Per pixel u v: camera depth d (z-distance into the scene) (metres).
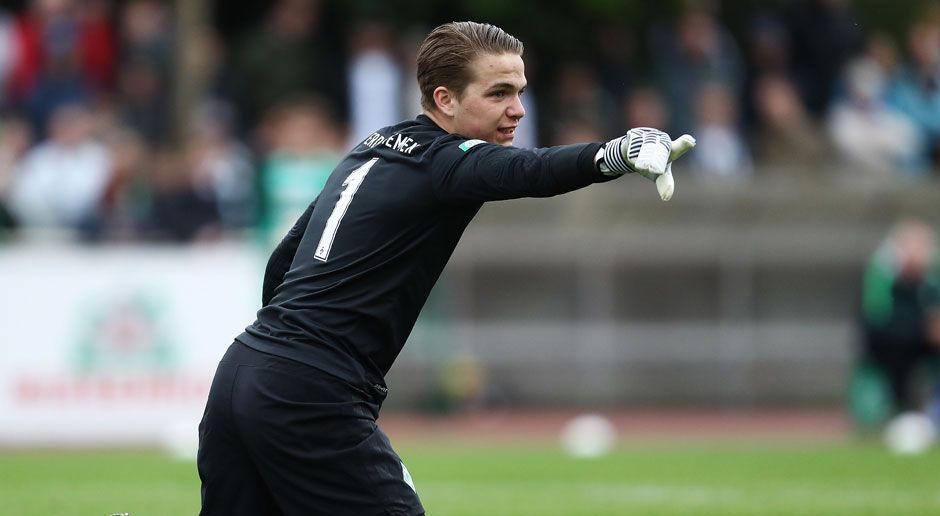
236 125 55.78
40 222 47.72
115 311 43.38
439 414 52.53
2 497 28.55
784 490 30.41
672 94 58.41
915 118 62.09
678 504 27.80
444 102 14.85
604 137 58.72
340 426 13.99
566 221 57.34
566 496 29.30
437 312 54.50
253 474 14.39
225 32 69.75
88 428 43.00
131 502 27.67
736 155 59.31
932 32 65.31
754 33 63.81
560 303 57.22
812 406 58.59
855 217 59.00
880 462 37.12
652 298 58.03
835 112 61.06
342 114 57.38
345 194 14.61
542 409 56.78
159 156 50.88
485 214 56.72
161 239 46.50
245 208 48.69
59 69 52.75
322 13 64.38
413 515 14.20
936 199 59.28
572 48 66.94
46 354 42.91
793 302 58.75
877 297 45.69
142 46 55.88
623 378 57.62
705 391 58.19
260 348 14.25
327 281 14.31
